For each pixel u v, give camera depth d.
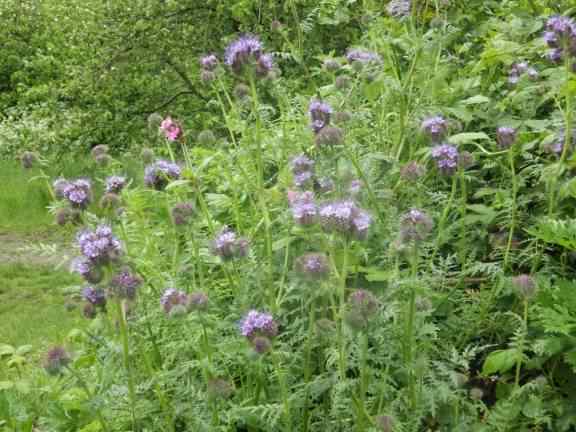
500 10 1.32
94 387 0.80
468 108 1.11
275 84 0.99
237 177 0.97
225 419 0.68
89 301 0.74
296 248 0.86
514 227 0.90
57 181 0.85
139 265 0.84
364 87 1.01
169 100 2.79
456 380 0.65
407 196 0.92
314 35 1.87
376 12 1.38
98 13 2.85
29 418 0.95
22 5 4.21
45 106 3.17
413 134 1.03
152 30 2.70
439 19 1.04
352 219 0.61
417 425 0.65
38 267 2.38
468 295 0.85
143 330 0.81
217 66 0.94
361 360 0.63
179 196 0.91
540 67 1.11
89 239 0.68
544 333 0.75
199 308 0.68
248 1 2.13
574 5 1.12
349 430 0.67
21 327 1.90
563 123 0.90
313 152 0.94
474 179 0.97
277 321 0.74
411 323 0.67
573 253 0.85
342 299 0.62
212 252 0.75
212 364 0.71
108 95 2.85
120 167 1.12
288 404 0.65
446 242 0.92
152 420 0.76
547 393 0.72
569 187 0.81
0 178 3.15
